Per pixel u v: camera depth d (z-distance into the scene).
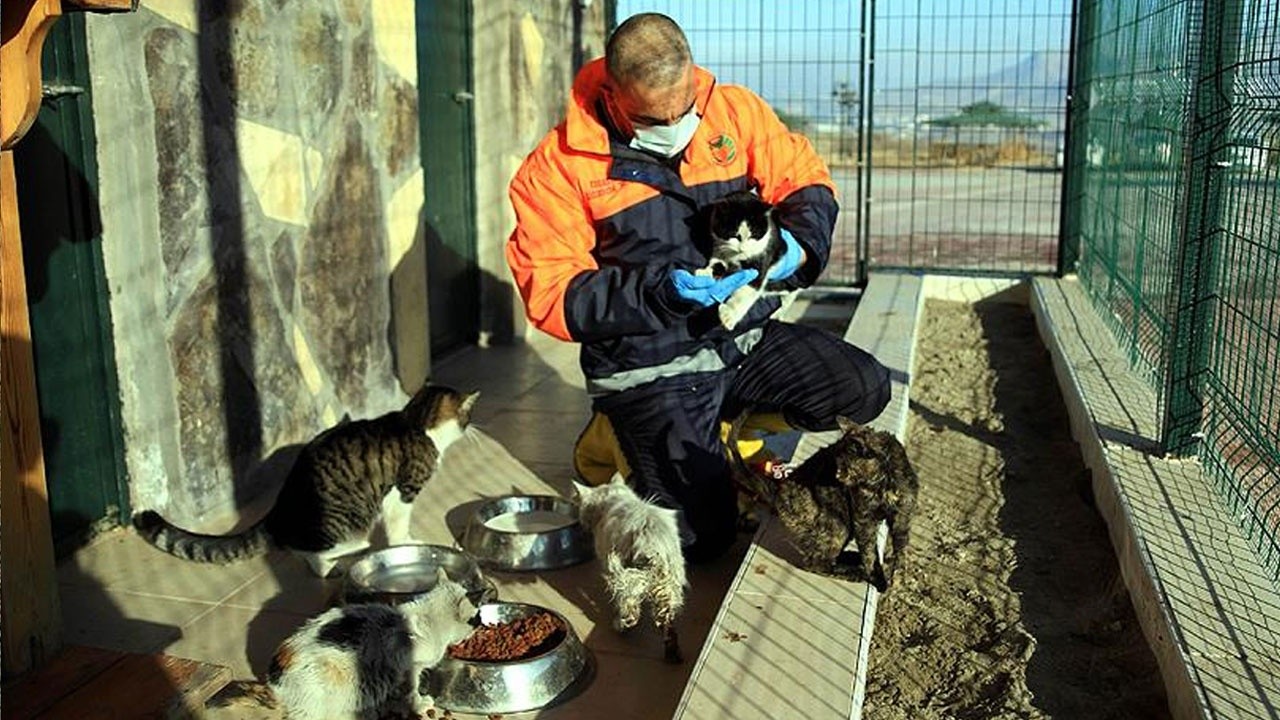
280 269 5.34
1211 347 4.83
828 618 3.66
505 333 8.47
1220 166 4.68
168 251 4.66
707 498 4.42
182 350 4.77
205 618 4.09
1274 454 3.98
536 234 4.36
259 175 5.15
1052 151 13.94
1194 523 4.24
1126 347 7.25
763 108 4.72
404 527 4.57
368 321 6.11
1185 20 5.45
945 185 20.20
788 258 4.35
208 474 4.95
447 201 7.96
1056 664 3.82
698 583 4.43
